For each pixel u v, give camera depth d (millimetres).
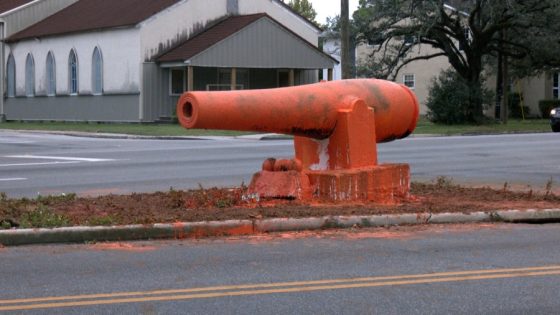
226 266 8211
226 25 44812
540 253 8969
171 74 44500
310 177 11703
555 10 38312
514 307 6652
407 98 12602
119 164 20219
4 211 10695
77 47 48312
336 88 11688
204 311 6484
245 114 10406
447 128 39219
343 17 31672
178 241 9656
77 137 35000
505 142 27188
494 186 15211
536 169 18609
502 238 9914
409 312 6469
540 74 49312
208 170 18516
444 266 8227
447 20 39969
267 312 6461
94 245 9383
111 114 45906
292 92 11055
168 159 21516
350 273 7883
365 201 11703
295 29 49125
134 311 6480
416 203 12023
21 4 54438
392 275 7793
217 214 10609
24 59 53062
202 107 10008
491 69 52344
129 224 9828
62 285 7363
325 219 10406
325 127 11461
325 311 6492
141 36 43438
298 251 9000
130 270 8016
